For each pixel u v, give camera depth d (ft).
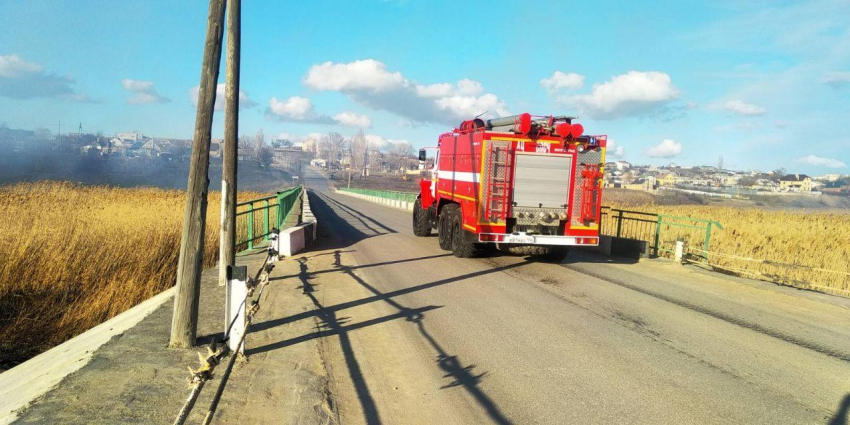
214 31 17.21
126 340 18.54
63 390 14.15
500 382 16.35
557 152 37.83
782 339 21.45
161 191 76.74
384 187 379.35
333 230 64.75
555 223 37.99
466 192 40.55
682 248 39.81
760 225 59.67
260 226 52.80
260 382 15.58
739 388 16.17
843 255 43.70
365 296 27.63
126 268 32.91
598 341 20.67
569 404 14.80
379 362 17.93
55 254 31.91
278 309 24.32
